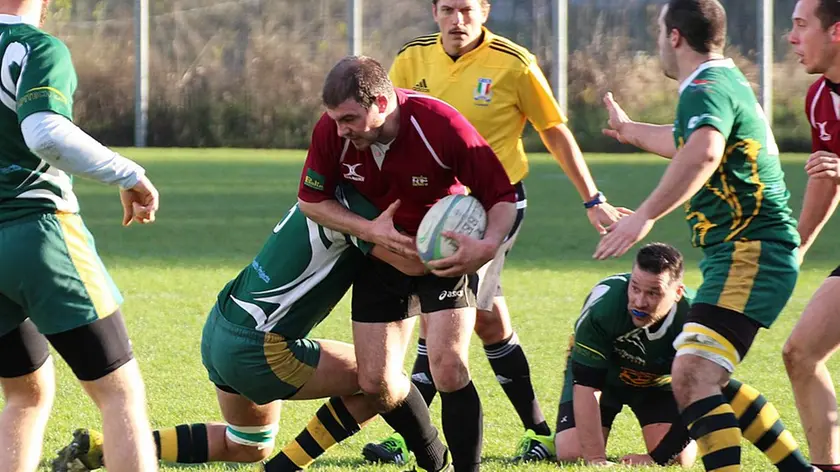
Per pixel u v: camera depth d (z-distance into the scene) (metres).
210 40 85.75
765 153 14.86
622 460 17.78
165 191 58.47
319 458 17.86
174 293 31.80
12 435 14.31
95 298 13.20
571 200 55.31
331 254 14.79
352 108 13.48
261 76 85.88
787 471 15.58
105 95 86.12
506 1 82.31
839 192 16.33
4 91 12.66
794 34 16.08
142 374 22.67
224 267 36.44
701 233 15.17
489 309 16.52
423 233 14.30
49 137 12.24
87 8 85.38
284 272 14.63
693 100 14.38
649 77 80.31
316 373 14.97
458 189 15.21
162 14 85.44
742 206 14.76
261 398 15.11
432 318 14.96
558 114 19.42
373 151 14.48
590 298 17.16
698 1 15.05
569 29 80.94
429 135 14.36
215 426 16.02
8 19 13.08
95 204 54.00
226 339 14.81
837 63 15.80
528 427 18.75
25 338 14.12
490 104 19.05
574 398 17.41
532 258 39.00
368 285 15.07
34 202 12.97
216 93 86.19
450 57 19.34
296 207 15.14
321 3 85.50
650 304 16.30
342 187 15.23
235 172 68.06
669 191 14.02
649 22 79.88
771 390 21.67
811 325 15.09
